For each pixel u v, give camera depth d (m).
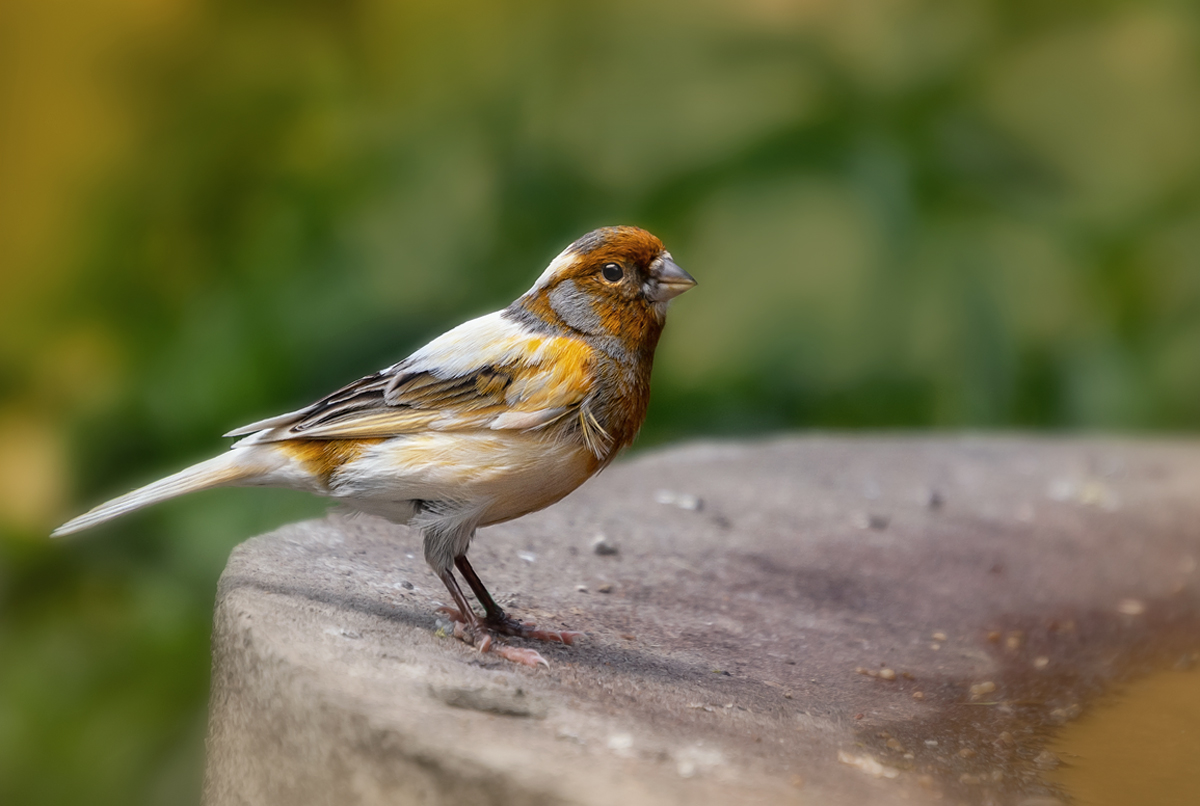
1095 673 7.96
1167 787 6.23
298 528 8.01
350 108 14.27
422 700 5.12
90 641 11.91
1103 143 14.45
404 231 13.23
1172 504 11.15
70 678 11.70
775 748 5.73
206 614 11.55
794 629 7.99
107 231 13.83
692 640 7.48
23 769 11.16
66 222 14.41
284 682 5.22
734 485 10.83
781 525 9.88
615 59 14.15
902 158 13.40
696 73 14.08
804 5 14.38
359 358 12.86
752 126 13.75
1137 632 8.73
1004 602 9.01
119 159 14.42
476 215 13.37
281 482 6.67
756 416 13.41
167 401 12.64
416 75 14.38
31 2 15.84
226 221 13.87
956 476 11.62
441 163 13.55
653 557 8.88
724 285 13.27
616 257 6.69
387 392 6.54
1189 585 9.55
